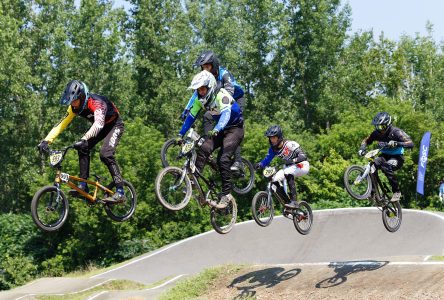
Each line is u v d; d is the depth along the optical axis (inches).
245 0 2066.9
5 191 1631.4
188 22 2038.6
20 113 1611.7
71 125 1615.4
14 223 1392.7
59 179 418.9
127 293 837.8
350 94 2114.9
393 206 576.1
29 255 1370.6
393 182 545.6
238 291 702.5
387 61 2182.6
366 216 1087.6
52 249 1406.3
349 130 1648.6
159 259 1100.5
